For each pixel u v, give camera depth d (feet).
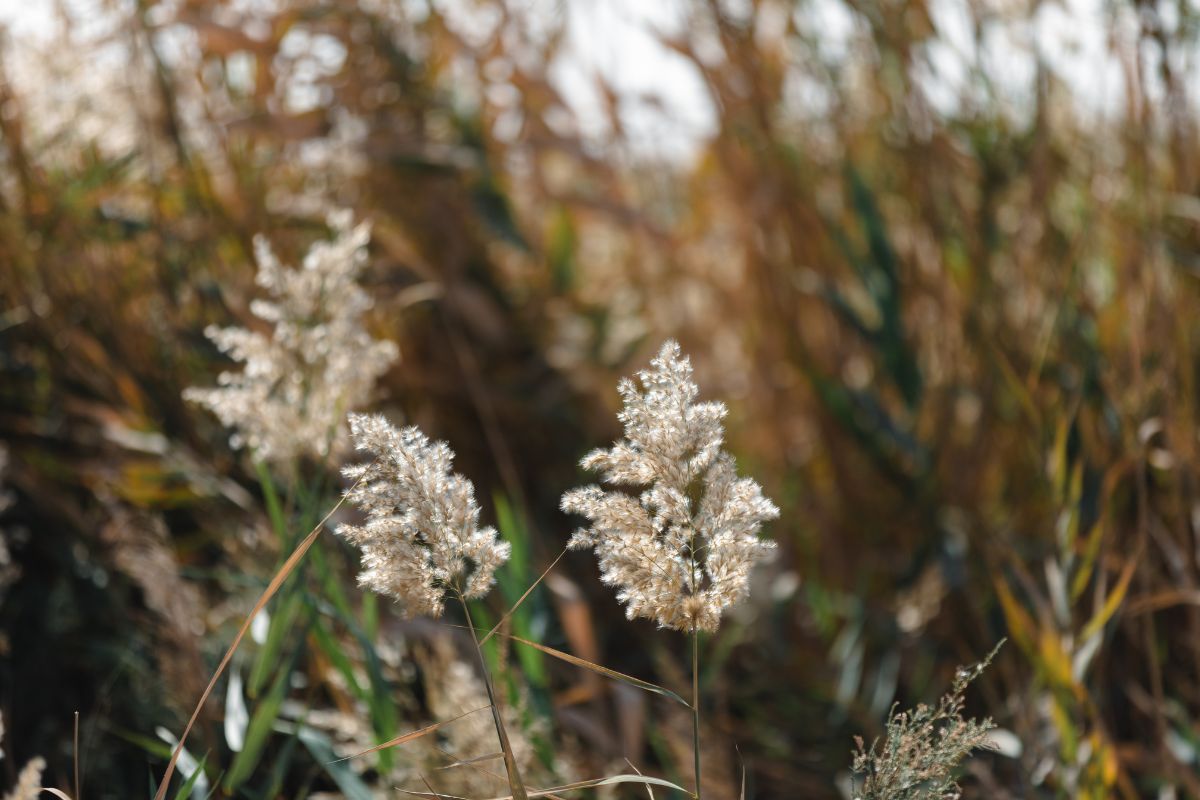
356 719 7.41
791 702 10.16
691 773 7.56
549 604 10.01
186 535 9.84
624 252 15.52
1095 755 7.32
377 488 5.47
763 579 11.84
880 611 11.32
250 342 7.09
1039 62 11.07
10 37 11.37
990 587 9.71
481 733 6.83
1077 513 8.20
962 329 11.88
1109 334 10.27
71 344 10.48
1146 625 8.02
